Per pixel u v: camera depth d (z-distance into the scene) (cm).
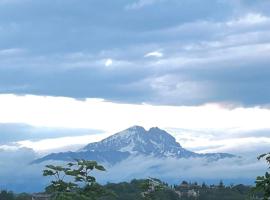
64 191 2155
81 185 2191
